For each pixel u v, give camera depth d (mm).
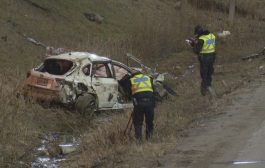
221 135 40062
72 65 52062
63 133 47469
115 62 56469
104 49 74438
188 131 42531
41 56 66688
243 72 75438
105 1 104250
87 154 38844
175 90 65438
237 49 102000
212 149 36156
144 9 114250
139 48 83750
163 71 79562
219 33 112375
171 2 131375
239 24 126500
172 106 53656
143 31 89000
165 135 41562
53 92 50469
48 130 47312
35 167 38719
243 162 32344
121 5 107812
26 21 75250
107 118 53062
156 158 35000
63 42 75938
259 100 53344
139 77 41000
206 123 44938
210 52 56625
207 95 56875
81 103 51406
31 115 48094
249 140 37750
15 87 52719
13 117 45938
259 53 91750
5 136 42375
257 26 128875
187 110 51312
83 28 85938
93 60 53812
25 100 50406
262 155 33625
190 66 85188
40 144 43750
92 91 52750
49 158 40844
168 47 92125
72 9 90312
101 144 40625
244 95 56562
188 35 100625
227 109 50094
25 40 69312
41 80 51188
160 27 94375
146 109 40375
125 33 94000
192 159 34000
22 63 62219
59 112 50688
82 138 45344
